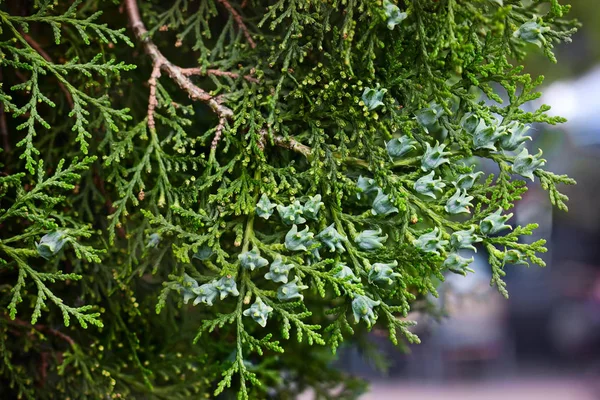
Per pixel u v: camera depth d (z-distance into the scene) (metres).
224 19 0.99
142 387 1.00
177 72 0.93
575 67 2.27
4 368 0.98
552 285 3.54
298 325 0.88
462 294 1.34
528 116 0.89
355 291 0.87
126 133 0.93
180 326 1.03
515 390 3.28
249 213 0.90
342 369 1.32
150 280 1.03
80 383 0.99
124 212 0.92
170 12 0.96
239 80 0.94
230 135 0.91
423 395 3.15
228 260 0.97
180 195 0.92
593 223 3.37
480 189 0.90
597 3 1.80
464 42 0.88
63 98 0.98
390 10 0.87
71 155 0.96
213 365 1.00
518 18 0.89
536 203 2.84
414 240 0.88
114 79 0.98
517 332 3.50
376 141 0.93
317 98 0.91
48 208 0.88
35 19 0.90
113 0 0.94
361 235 0.88
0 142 0.98
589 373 3.49
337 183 0.90
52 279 0.88
